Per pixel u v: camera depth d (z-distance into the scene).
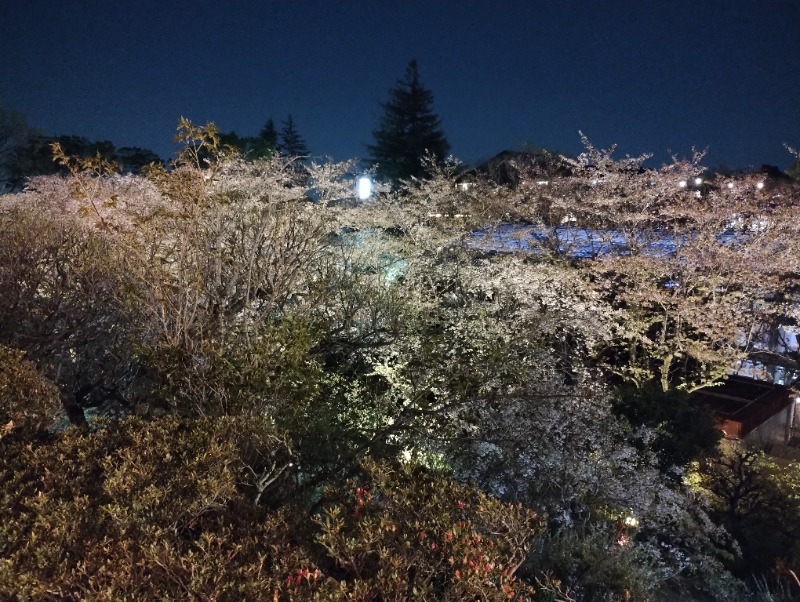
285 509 3.21
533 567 5.00
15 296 6.01
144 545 2.40
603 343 11.21
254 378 4.79
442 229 13.34
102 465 3.00
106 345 6.68
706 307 10.19
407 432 6.91
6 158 19.30
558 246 12.54
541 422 7.54
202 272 5.30
